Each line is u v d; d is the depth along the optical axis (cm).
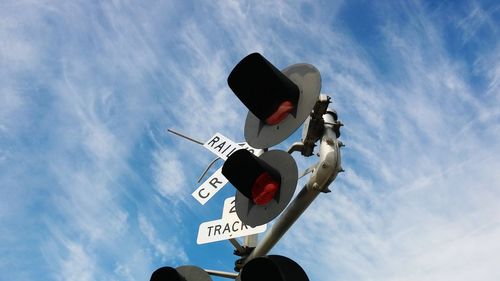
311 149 333
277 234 330
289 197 300
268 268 294
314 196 307
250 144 338
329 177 299
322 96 312
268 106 329
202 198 510
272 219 304
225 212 463
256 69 321
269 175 316
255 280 294
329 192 305
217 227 457
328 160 301
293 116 313
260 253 344
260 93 327
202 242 456
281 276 286
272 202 312
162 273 355
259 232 430
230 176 323
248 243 425
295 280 289
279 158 320
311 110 302
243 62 321
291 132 308
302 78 321
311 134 325
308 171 317
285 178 309
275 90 321
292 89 320
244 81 326
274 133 321
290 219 320
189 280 352
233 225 446
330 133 316
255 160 317
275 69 320
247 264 293
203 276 349
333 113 329
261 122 337
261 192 315
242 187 325
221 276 412
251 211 324
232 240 422
